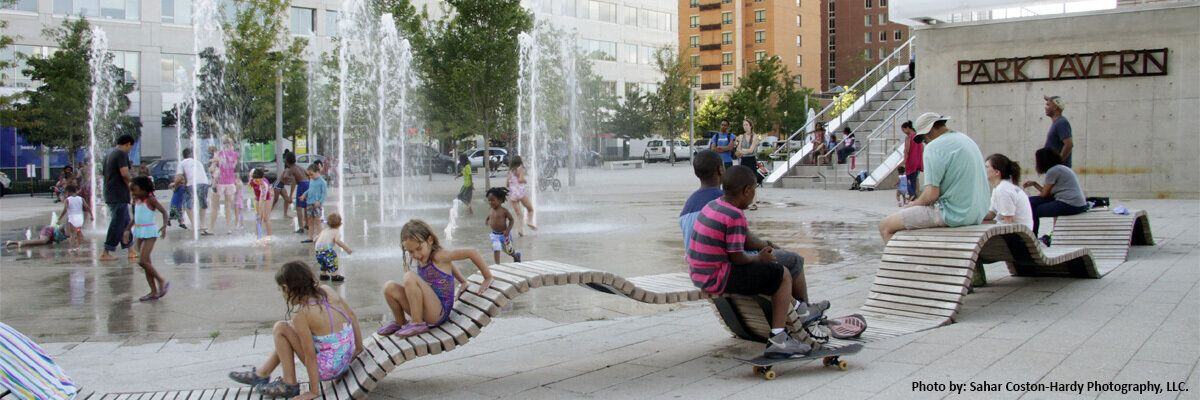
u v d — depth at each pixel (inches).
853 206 788.0
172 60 1902.1
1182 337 233.6
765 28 4207.7
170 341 279.6
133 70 1856.5
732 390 200.8
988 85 816.9
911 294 273.6
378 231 653.9
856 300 322.3
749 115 2711.6
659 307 324.2
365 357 208.7
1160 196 741.9
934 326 255.9
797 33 4355.3
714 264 221.1
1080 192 410.9
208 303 348.5
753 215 712.4
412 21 1612.9
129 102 1686.8
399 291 217.3
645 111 2642.7
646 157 2778.1
